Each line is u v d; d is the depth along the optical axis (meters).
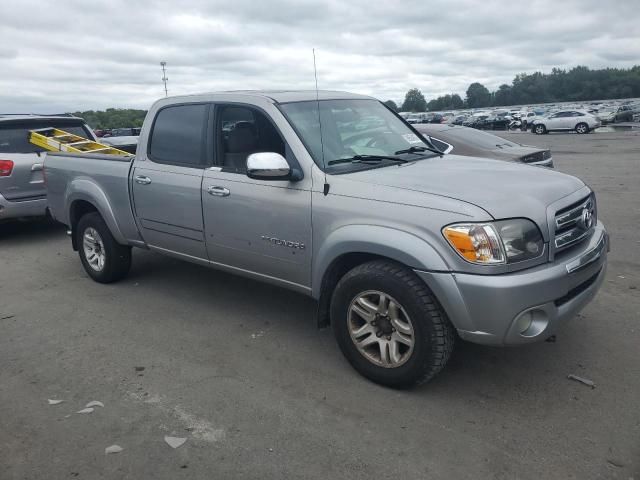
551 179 3.79
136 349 4.31
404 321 3.44
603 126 42.47
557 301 3.29
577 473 2.78
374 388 3.63
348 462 2.91
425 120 56.16
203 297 5.41
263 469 2.88
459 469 2.83
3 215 7.57
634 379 3.64
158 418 3.35
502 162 4.37
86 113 20.44
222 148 4.50
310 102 4.42
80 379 3.86
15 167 7.55
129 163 5.21
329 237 3.65
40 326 4.82
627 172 14.02
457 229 3.13
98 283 5.95
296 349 4.24
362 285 3.52
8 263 6.91
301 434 3.16
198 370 3.95
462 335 3.23
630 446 2.96
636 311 4.72
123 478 2.84
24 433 3.23
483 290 3.07
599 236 3.79
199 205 4.54
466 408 3.37
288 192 3.92
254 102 4.29
